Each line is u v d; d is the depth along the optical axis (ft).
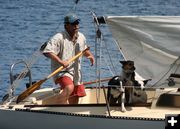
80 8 311.68
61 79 84.17
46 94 90.22
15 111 83.25
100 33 84.69
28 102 86.63
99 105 83.25
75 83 85.81
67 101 85.51
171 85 84.69
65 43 83.82
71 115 80.89
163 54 83.92
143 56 84.58
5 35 227.20
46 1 349.41
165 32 82.48
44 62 163.94
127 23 82.94
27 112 82.89
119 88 81.25
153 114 80.12
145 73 85.30
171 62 84.23
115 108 82.02
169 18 81.87
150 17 82.12
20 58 181.06
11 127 83.97
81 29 223.71
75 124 81.05
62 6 326.65
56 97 85.40
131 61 81.51
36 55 90.27
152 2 348.79
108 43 181.16
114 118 79.30
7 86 143.33
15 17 284.41
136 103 82.38
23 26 252.83
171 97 81.46
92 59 85.35
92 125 80.38
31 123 82.99
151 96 86.02
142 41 83.61
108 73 135.03
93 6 323.16
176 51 83.15
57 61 82.64
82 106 83.46
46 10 310.86
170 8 327.67
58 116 81.56
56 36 83.71
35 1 351.25
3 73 157.79
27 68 89.92
